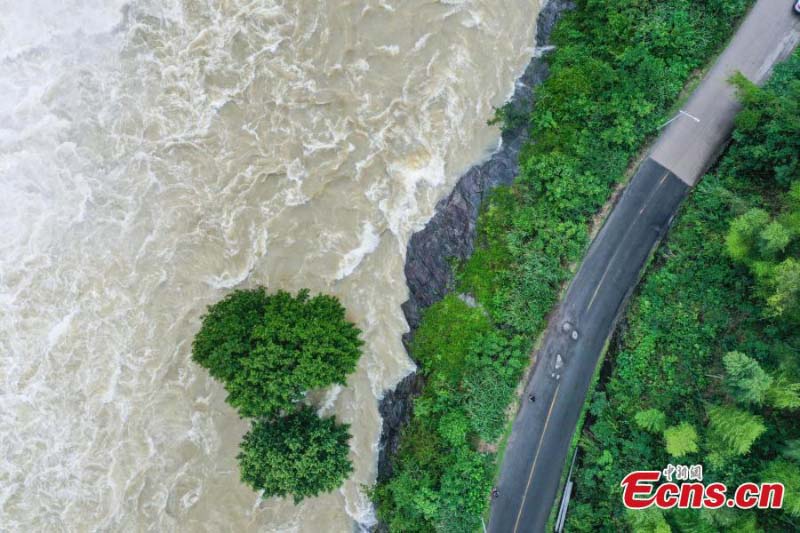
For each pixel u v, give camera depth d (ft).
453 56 113.70
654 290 101.14
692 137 103.65
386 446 111.65
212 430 116.06
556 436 105.50
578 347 105.60
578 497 103.55
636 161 105.50
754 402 84.79
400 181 114.73
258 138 116.98
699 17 103.19
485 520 105.09
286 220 116.67
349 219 115.96
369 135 115.03
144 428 116.98
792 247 86.02
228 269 117.29
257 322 96.78
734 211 96.22
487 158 111.75
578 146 104.88
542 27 112.47
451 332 107.55
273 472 94.99
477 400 104.99
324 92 115.65
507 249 106.93
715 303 96.94
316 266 116.16
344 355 96.89
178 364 116.78
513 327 106.11
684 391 96.63
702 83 103.60
